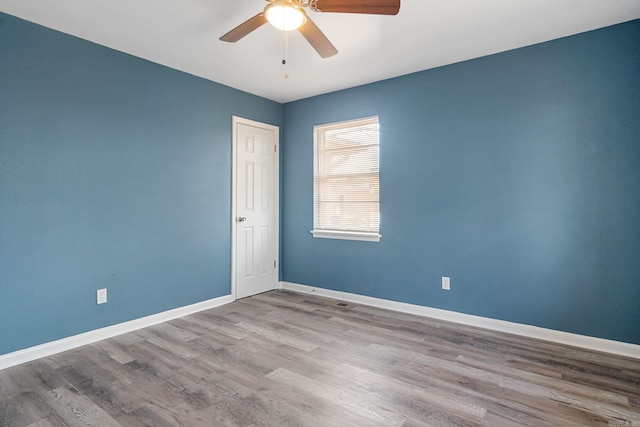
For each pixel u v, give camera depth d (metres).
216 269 3.82
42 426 1.76
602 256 2.63
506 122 3.01
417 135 3.48
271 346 2.73
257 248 4.29
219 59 3.19
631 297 2.53
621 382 2.17
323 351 2.63
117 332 2.99
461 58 3.16
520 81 2.95
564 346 2.71
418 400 1.97
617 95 2.57
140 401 1.97
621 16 2.46
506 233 3.02
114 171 2.98
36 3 2.29
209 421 1.79
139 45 2.91
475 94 3.16
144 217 3.19
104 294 2.92
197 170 3.62
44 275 2.59
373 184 3.84
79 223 2.78
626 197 2.55
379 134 3.75
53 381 2.20
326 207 4.23
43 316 2.58
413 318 3.39
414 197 3.51
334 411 1.87
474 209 3.18
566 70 2.76
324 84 3.85
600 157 2.63
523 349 2.65
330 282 4.17
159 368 2.37
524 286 2.94
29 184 2.52
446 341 2.82
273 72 3.50
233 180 3.99
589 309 2.68
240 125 4.05
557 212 2.80
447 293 3.33
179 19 2.51
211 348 2.70
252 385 2.14
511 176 2.99
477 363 2.43
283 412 1.87
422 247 3.47
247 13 2.44
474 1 2.27
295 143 4.48
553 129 2.81
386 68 3.40
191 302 3.57
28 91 2.51
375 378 2.22
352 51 3.01
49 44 2.61
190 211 3.56
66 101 2.70
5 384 2.16
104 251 2.92
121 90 3.02
